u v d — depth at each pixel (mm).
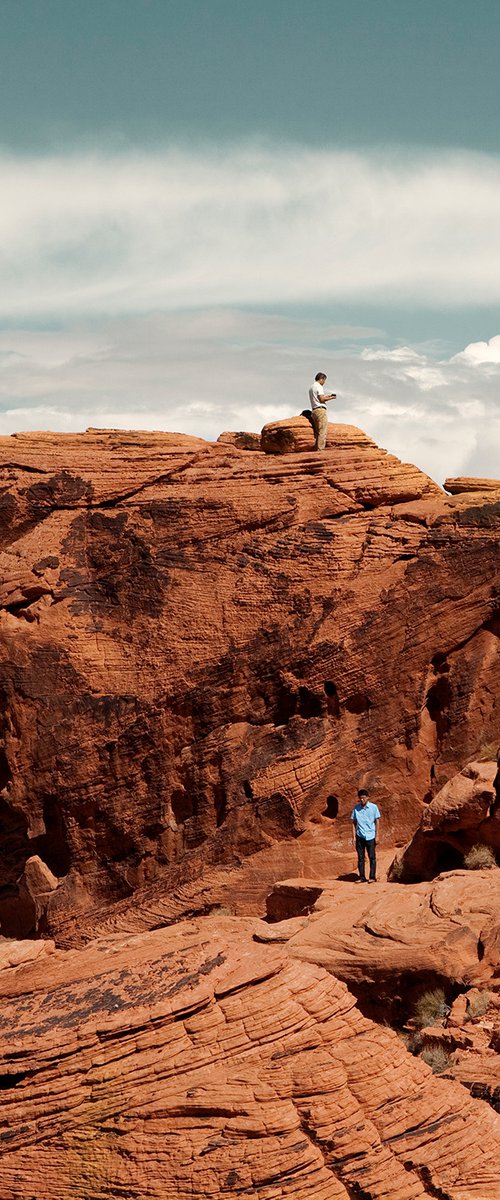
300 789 24656
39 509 29172
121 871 26281
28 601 28156
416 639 25219
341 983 11711
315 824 24766
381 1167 10039
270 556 27125
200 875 25078
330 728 25188
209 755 25797
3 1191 10023
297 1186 9805
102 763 26531
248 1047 10836
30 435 30594
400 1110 10547
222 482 28688
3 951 14180
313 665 25297
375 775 24906
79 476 29250
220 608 26922
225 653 26047
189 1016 11023
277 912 22781
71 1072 10523
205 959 11984
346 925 18094
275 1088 10438
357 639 25328
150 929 25109
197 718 26078
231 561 27438
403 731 25031
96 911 26281
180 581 27547
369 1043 11078
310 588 26312
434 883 19188
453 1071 12555
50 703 26984
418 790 24797
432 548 25875
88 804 26594
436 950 16703
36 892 26906
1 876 27672
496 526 25797
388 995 16891
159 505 28391
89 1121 10305
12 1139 10203
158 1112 10281
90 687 26984
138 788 26312
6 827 27578
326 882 22344
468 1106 10812
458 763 24656
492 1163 10219
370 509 28047
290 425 29828
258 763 25078
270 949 12266
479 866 20203
